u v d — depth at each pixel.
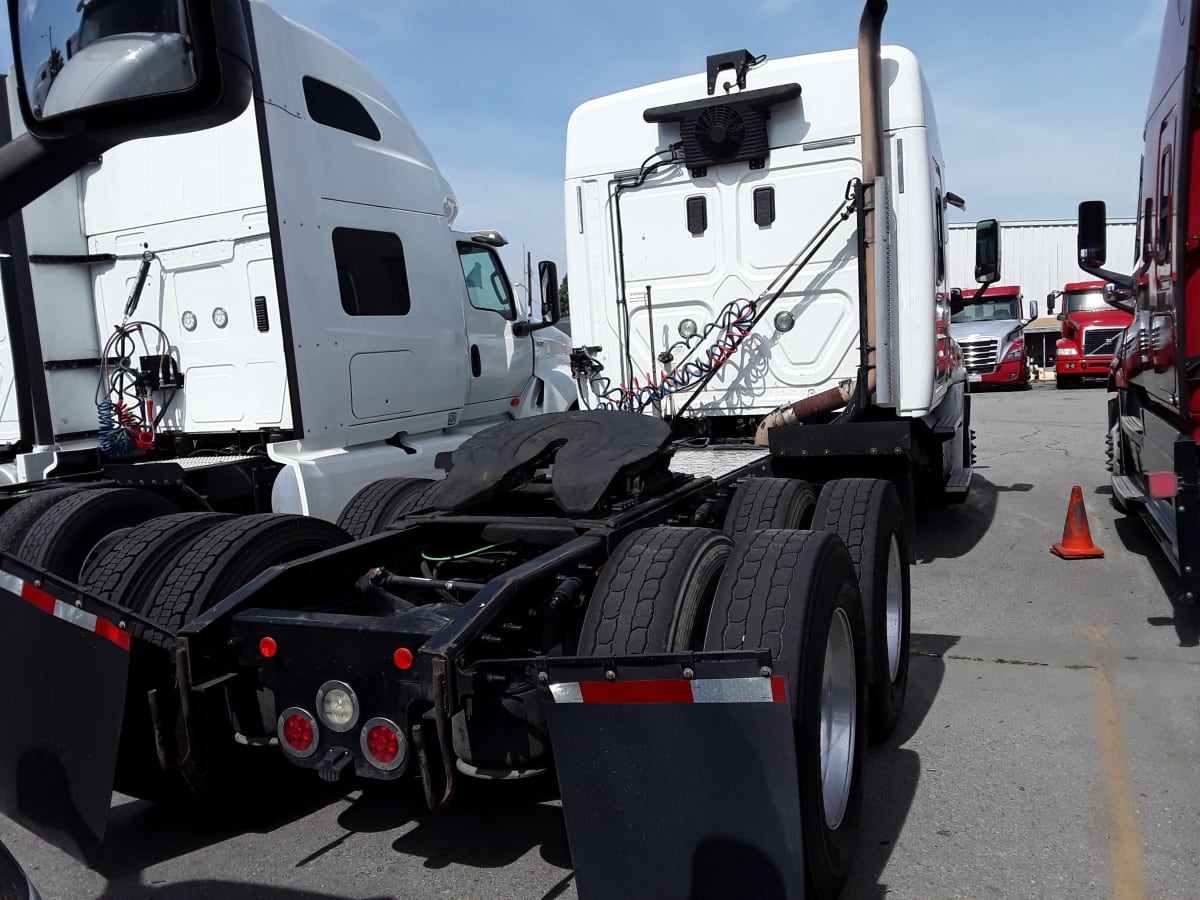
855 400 5.99
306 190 5.89
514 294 8.40
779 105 6.35
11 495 5.06
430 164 7.21
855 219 6.20
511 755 2.62
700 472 4.88
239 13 1.51
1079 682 4.65
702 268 6.69
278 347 5.83
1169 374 5.12
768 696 2.26
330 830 3.54
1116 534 7.83
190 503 5.27
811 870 2.54
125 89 1.50
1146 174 6.30
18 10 1.55
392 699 2.58
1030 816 3.40
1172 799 3.47
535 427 4.04
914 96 6.02
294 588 3.25
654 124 6.68
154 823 3.67
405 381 6.74
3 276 5.98
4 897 1.54
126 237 6.32
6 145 1.59
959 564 7.14
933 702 4.52
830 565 2.95
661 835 2.38
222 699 2.97
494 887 3.11
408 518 3.80
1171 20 5.24
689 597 2.92
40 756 2.99
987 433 14.87
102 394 6.53
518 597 2.81
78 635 2.90
